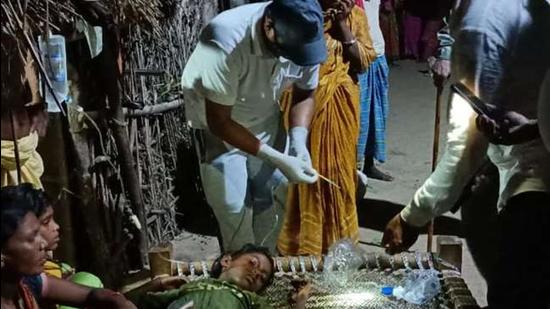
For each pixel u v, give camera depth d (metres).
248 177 3.60
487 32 2.79
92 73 3.71
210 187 3.48
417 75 9.02
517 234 2.94
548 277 2.95
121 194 4.04
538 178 2.90
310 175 3.33
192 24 4.76
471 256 4.28
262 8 3.13
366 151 5.21
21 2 2.71
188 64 3.27
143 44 4.24
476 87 2.85
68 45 3.54
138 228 4.09
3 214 2.08
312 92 3.49
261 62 3.15
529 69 2.80
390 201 5.19
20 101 2.78
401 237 3.37
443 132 6.77
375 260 3.25
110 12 3.23
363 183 4.66
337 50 3.72
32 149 2.85
